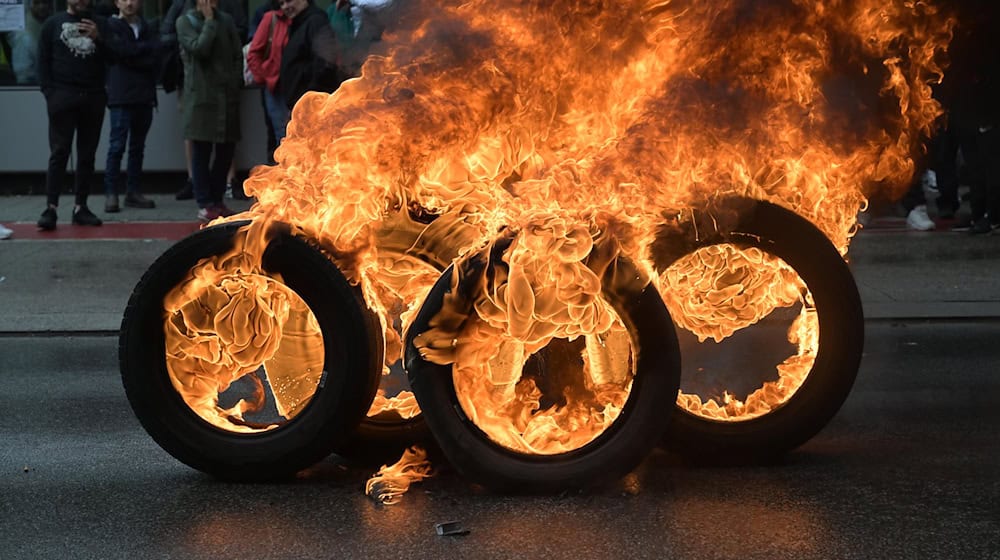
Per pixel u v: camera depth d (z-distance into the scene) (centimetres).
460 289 475
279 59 1184
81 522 469
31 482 523
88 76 1224
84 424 630
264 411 647
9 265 1081
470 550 431
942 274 1015
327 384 494
